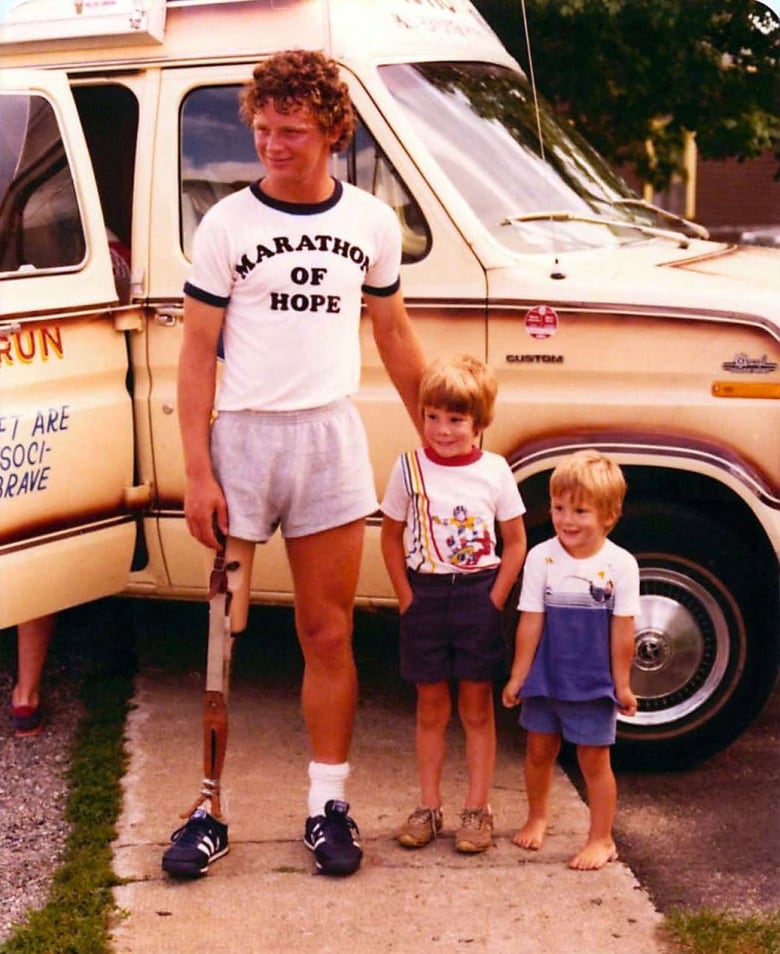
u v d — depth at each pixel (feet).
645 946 10.82
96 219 14.06
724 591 13.73
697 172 54.49
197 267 10.97
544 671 11.94
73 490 13.79
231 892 11.58
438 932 10.99
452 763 14.19
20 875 12.04
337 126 10.77
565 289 13.41
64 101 13.99
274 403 11.17
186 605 18.90
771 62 25.95
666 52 25.52
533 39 24.95
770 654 13.92
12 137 13.53
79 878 11.69
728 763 14.55
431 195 13.71
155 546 14.66
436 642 12.17
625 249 14.85
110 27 14.39
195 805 12.08
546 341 13.48
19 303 13.19
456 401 11.75
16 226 13.52
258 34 14.23
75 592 14.07
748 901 11.74
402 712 15.55
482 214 13.98
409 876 11.88
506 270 13.58
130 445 14.37
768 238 47.85
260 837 12.53
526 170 14.83
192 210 14.43
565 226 14.58
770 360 13.10
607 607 11.80
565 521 11.72
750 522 13.99
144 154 14.44
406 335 12.09
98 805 13.09
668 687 13.99
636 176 31.71
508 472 12.21
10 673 16.74
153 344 14.38
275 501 11.48
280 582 14.69
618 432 13.44
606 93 26.35
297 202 10.95
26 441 13.23
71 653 17.29
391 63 14.28
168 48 14.44
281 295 10.96
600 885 11.74
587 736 11.88
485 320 13.62
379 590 14.51
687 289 13.33
